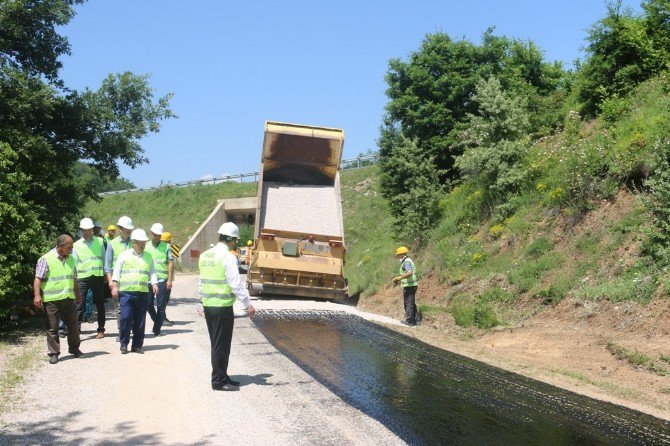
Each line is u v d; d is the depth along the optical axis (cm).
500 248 1520
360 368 845
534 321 1151
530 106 2009
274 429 572
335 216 1811
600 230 1241
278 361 867
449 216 1927
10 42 1416
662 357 854
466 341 1120
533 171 1625
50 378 746
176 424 580
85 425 572
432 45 2306
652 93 1519
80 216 1748
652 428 623
